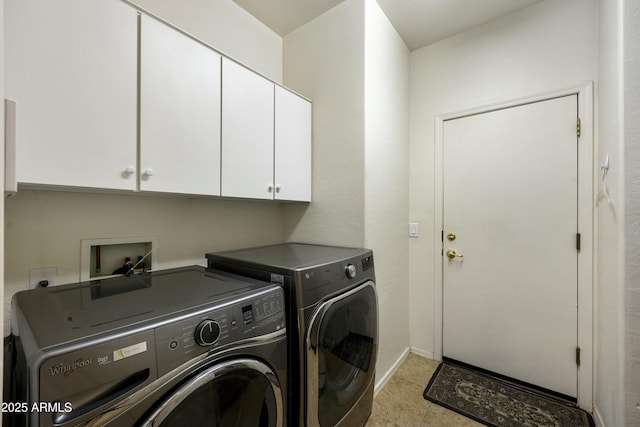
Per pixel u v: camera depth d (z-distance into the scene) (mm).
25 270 1060
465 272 2070
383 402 1697
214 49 1291
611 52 1349
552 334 1752
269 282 1171
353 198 1729
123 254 1341
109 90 961
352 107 1730
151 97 1067
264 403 965
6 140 624
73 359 569
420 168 2262
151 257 1411
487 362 1984
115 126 976
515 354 1877
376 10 1804
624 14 1157
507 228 1906
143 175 1047
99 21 938
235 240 1798
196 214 1603
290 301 1103
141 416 655
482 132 2000
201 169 1237
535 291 1810
